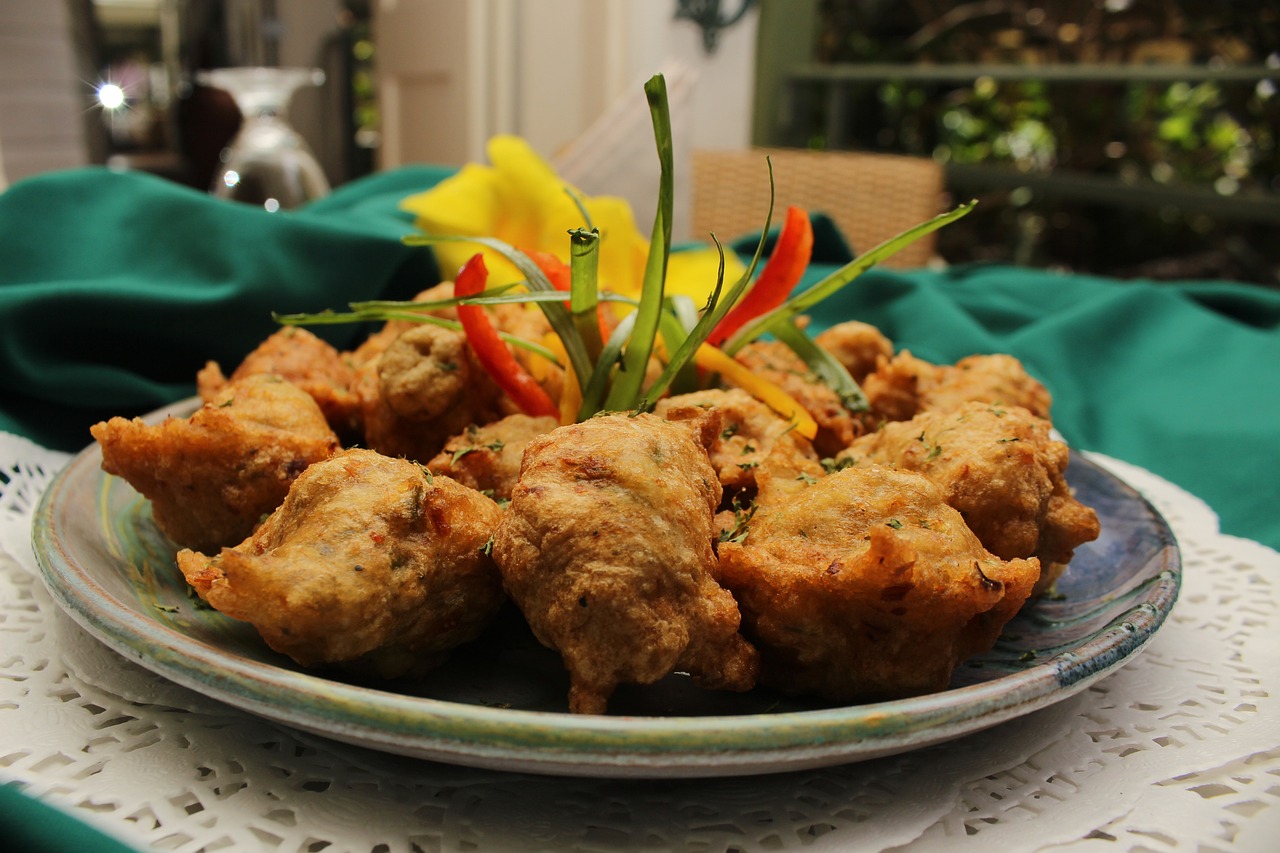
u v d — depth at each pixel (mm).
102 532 323
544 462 273
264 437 321
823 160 916
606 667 256
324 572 257
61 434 441
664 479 270
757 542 288
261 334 477
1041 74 1031
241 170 665
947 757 263
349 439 384
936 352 562
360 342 521
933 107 1216
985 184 1097
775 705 278
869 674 272
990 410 336
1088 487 379
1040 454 326
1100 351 584
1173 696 287
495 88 1083
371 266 485
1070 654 255
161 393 457
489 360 351
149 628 246
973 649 284
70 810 230
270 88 686
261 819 236
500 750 221
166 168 1047
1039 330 582
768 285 367
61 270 482
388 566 265
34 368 432
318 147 1229
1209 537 386
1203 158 1064
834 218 913
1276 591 346
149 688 271
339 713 224
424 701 226
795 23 1233
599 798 248
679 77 750
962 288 682
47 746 250
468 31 1062
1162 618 282
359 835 235
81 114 995
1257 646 313
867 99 1269
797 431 358
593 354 341
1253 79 902
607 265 492
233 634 289
